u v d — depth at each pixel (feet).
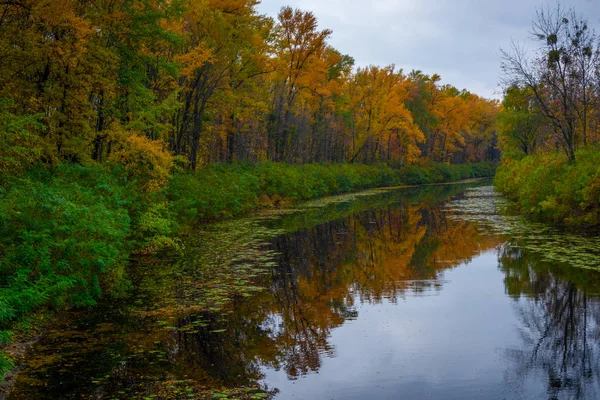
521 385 20.86
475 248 52.31
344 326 28.50
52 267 28.43
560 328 27.63
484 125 269.03
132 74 57.41
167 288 36.40
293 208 99.45
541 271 40.60
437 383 21.18
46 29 47.57
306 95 134.41
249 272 41.88
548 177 71.26
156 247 50.47
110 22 54.80
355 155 177.58
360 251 52.34
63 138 48.14
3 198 30.83
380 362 23.45
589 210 60.90
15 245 27.84
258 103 100.37
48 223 29.60
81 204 35.70
